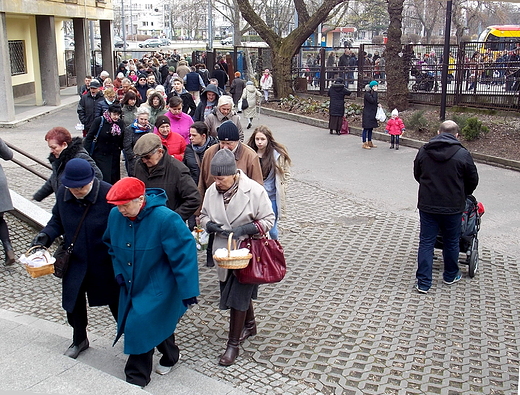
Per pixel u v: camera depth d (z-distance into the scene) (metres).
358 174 13.07
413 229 9.20
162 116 7.45
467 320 6.06
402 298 6.57
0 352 4.65
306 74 27.64
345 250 8.16
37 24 22.98
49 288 6.64
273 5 56.66
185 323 5.82
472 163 6.48
